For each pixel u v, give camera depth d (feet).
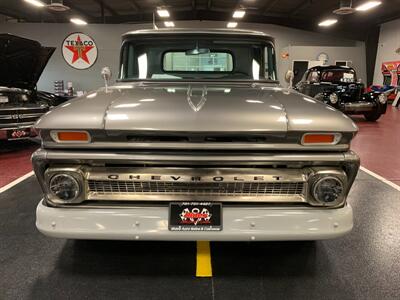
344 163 5.74
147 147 5.49
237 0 43.78
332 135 5.62
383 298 6.06
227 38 8.93
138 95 6.45
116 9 48.88
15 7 47.01
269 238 5.64
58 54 49.62
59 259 7.23
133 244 7.85
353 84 31.68
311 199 5.76
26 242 7.97
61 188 5.62
